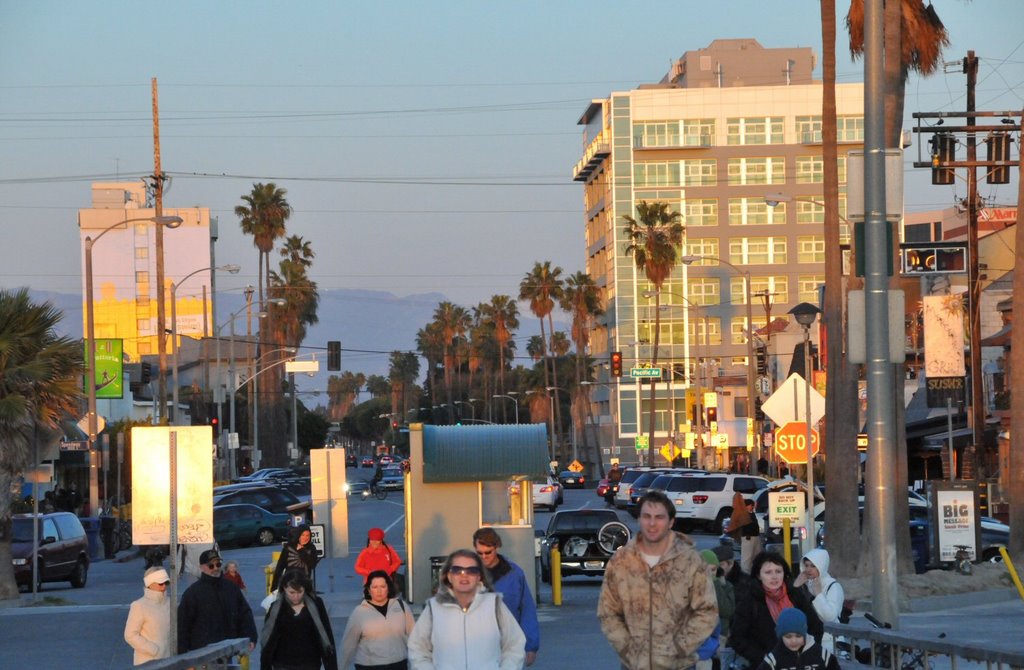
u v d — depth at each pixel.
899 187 29.27
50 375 55.09
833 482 53.19
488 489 48.62
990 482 92.12
